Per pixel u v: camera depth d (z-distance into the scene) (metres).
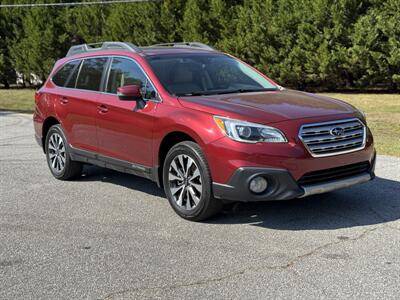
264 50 19.47
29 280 4.53
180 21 21.42
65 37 24.64
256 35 19.47
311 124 5.54
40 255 5.08
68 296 4.22
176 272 4.62
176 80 6.54
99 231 5.73
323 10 18.17
